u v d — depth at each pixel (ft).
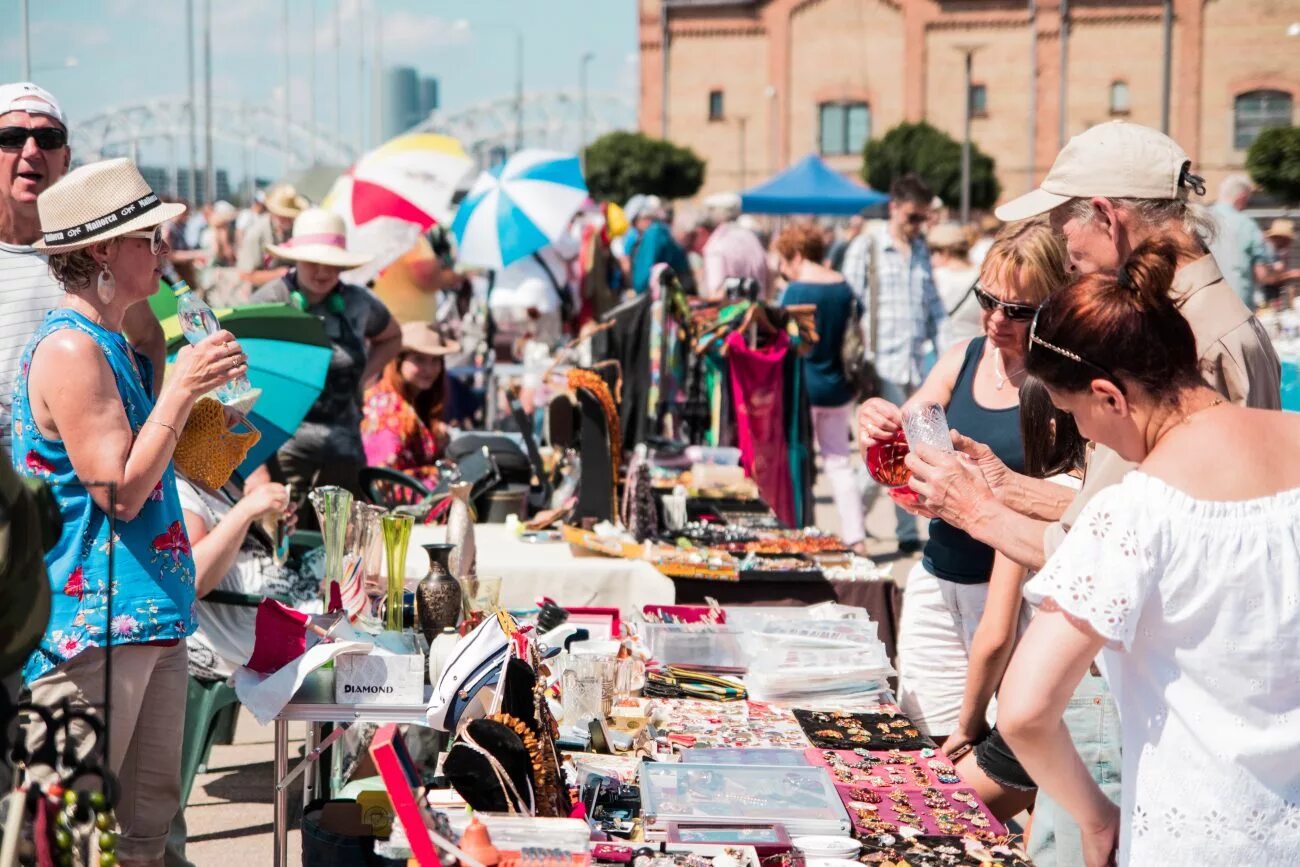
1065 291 6.85
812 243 28.37
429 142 31.68
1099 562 6.44
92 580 9.32
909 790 9.27
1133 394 6.69
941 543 12.42
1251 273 36.50
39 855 7.09
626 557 16.30
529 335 36.40
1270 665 6.40
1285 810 6.48
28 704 7.72
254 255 38.78
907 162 144.77
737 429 24.18
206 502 14.89
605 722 10.35
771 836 8.21
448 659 10.07
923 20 174.09
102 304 9.64
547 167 34.40
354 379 20.11
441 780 8.66
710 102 182.60
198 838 14.38
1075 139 10.09
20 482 7.09
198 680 13.96
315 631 10.45
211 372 9.45
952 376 12.60
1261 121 163.94
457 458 21.02
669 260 40.63
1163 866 6.59
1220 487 6.47
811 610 13.60
